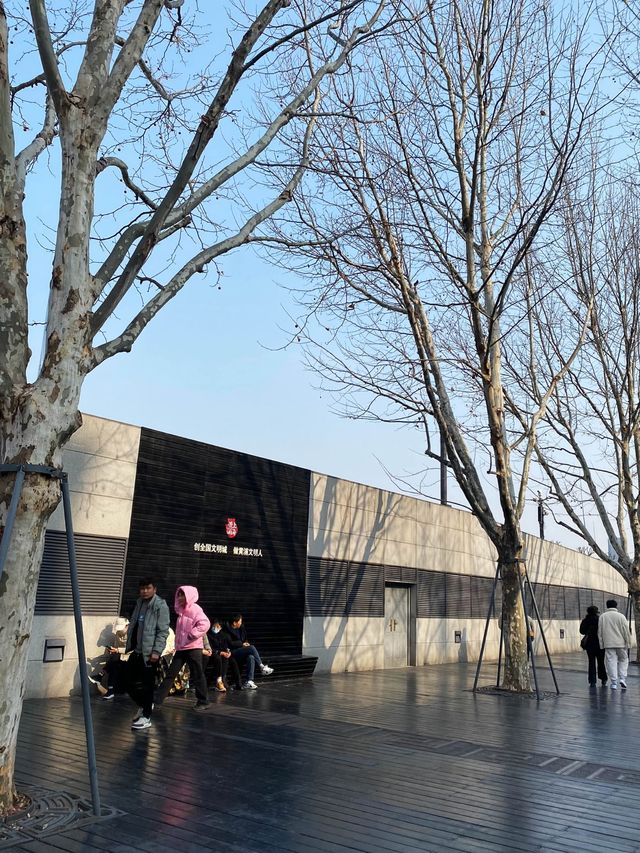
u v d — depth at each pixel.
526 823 5.15
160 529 11.96
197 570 12.65
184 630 9.69
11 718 4.85
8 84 5.31
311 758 7.01
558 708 11.45
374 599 17.95
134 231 6.04
